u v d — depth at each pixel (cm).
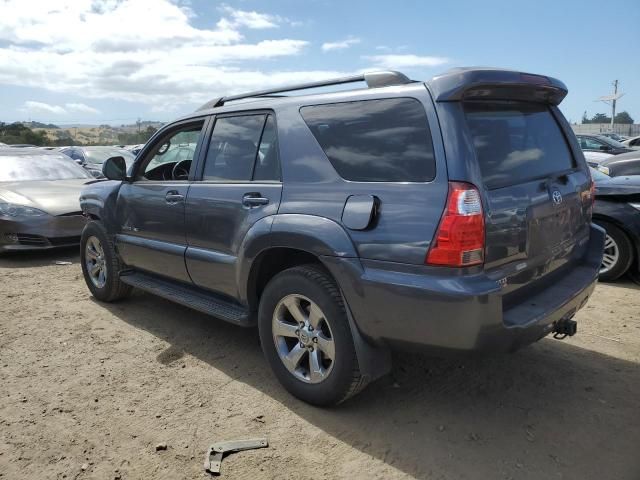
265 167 355
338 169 308
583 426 310
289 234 317
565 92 357
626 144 1900
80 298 570
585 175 378
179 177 488
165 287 457
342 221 295
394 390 355
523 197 290
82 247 561
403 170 279
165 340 448
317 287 311
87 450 294
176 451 292
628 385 358
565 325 311
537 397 344
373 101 300
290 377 340
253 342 442
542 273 316
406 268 271
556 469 271
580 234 365
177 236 425
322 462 281
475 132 279
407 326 275
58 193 800
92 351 428
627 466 273
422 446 293
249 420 321
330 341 311
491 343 266
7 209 741
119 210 495
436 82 276
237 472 274
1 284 631
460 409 330
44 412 334
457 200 258
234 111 388
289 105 346
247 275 356
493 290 259
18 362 409
